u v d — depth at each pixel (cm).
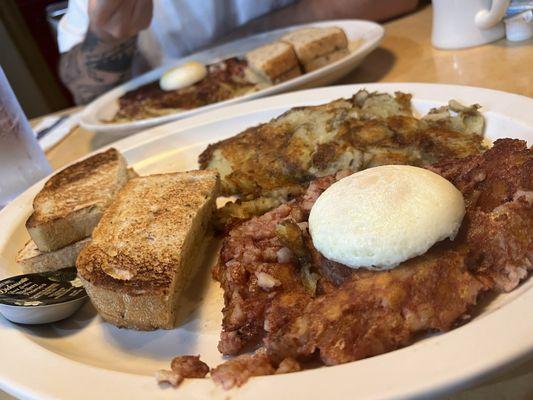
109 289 22
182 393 16
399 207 18
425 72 40
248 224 24
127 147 38
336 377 15
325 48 47
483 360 14
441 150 26
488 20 40
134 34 60
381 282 18
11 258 29
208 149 34
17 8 92
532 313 15
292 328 18
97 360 22
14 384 18
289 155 29
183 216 25
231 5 67
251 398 15
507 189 20
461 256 18
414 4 58
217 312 23
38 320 23
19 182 37
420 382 14
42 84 99
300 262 21
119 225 26
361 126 29
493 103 29
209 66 51
